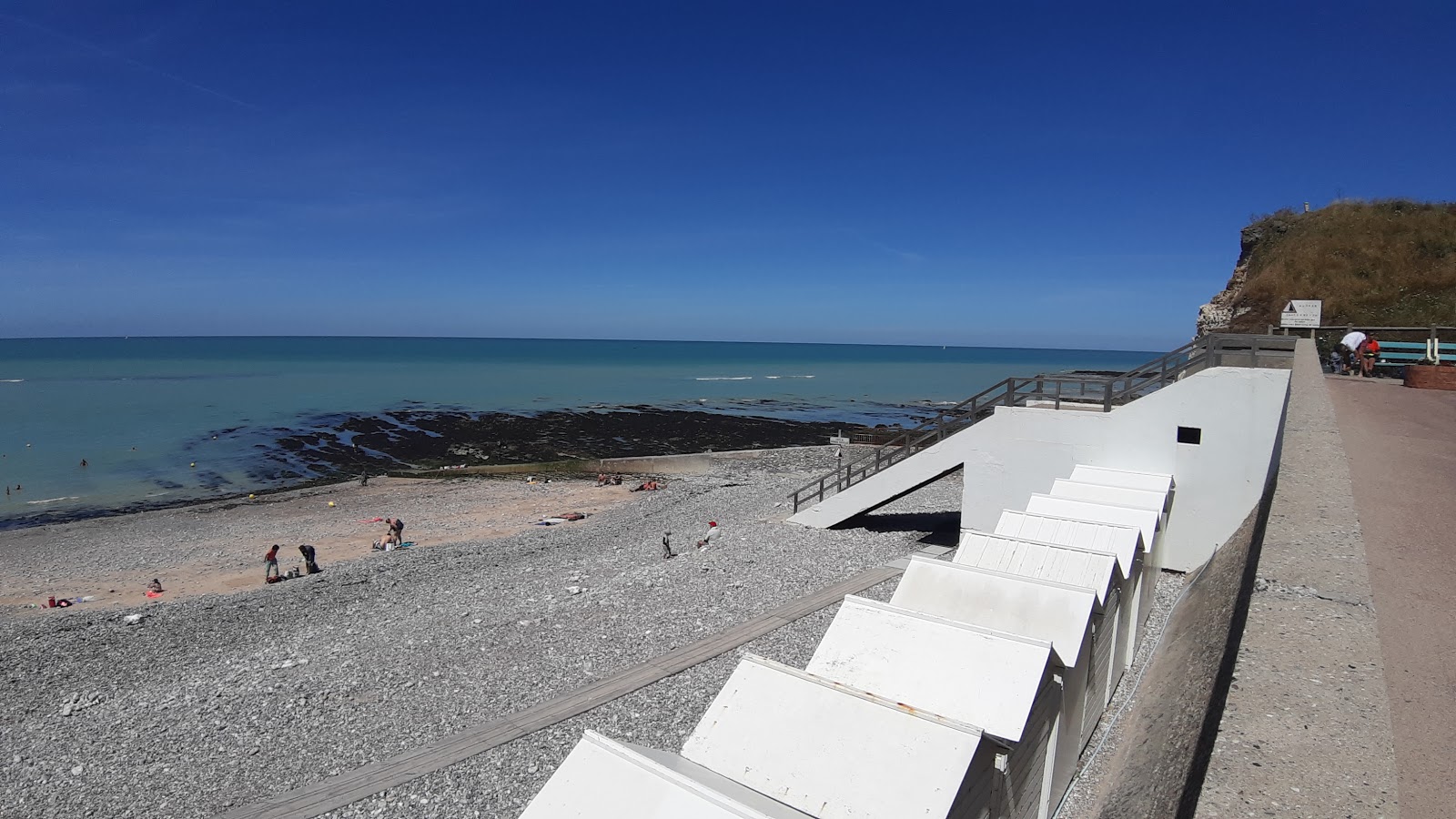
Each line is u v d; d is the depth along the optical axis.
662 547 21.12
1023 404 16.36
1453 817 2.69
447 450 50.03
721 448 51.19
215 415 62.84
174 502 35.78
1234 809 2.75
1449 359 19.34
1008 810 5.69
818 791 5.01
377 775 9.25
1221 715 3.40
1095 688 7.83
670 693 10.65
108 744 10.92
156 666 14.76
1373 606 4.37
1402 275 29.88
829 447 43.47
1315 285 31.66
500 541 25.80
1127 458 14.55
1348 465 7.72
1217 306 37.97
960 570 7.95
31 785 9.99
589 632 13.30
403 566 22.17
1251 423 13.41
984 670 6.14
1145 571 10.48
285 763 9.88
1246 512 13.52
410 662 12.80
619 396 81.56
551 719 10.20
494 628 14.14
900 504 23.91
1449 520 6.48
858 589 14.34
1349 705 3.38
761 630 12.61
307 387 87.94
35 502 35.56
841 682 6.26
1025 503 15.81
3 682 14.02
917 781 4.90
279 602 18.72
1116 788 5.49
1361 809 2.69
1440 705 3.53
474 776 9.03
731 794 5.07
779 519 22.16
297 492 37.69
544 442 52.66
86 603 21.16
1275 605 4.41
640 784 4.84
